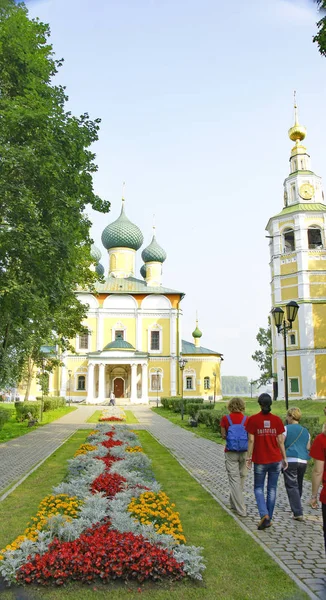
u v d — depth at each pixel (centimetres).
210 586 523
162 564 543
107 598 498
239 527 723
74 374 5278
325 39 1084
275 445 739
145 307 5516
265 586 521
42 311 1852
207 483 1054
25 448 1653
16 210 1526
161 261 6012
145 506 726
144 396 4956
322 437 547
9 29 1571
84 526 638
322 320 4250
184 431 2220
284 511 830
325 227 4422
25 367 3288
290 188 4703
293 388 4241
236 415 841
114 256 6075
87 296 5494
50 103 1581
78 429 2325
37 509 819
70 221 1709
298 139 4812
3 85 1661
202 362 5588
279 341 4391
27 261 1598
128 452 1246
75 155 1644
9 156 1431
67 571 534
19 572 532
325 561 595
